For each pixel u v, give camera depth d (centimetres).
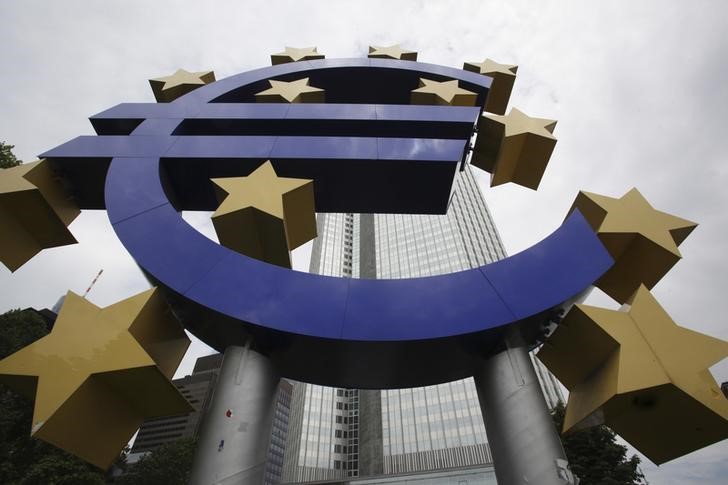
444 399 6831
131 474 3369
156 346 411
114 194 482
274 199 480
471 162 732
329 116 646
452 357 432
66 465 1892
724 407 334
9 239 497
